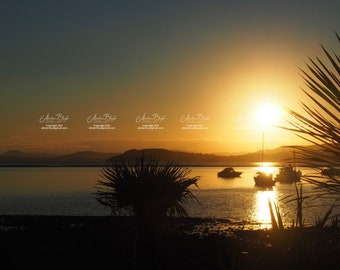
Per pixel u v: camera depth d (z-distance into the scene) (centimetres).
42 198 6862
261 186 8762
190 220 3528
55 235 2947
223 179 12575
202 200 6341
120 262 2050
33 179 12450
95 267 2005
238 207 5553
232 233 2694
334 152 186
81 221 3750
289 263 257
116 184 672
